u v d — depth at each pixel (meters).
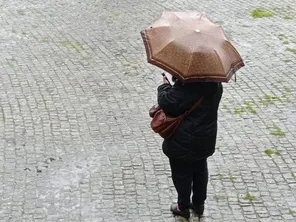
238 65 5.19
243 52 9.73
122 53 9.71
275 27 10.77
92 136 7.25
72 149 6.97
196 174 5.59
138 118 7.68
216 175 6.48
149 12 11.59
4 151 6.91
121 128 7.44
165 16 5.35
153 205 5.99
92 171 6.55
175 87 5.13
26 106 7.96
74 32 10.62
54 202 6.04
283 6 11.84
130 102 8.10
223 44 5.10
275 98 8.23
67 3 12.18
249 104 8.06
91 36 10.44
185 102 5.09
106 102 8.10
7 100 8.12
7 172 6.51
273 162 6.73
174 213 5.82
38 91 8.40
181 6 11.90
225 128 7.44
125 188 6.26
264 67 9.19
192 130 5.18
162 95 5.14
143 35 5.16
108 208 5.95
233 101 8.14
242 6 11.84
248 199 6.11
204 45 4.98
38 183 6.34
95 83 8.66
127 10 11.71
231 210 5.95
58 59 9.48
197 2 12.12
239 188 6.28
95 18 11.30
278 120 7.65
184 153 5.27
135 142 7.12
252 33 10.51
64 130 7.38
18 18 11.32
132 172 6.53
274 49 9.85
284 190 6.25
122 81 8.73
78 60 9.45
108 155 6.85
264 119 7.67
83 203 6.02
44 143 7.09
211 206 6.00
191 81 4.89
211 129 5.25
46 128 7.42
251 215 5.88
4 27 10.84
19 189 6.23
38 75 8.90
